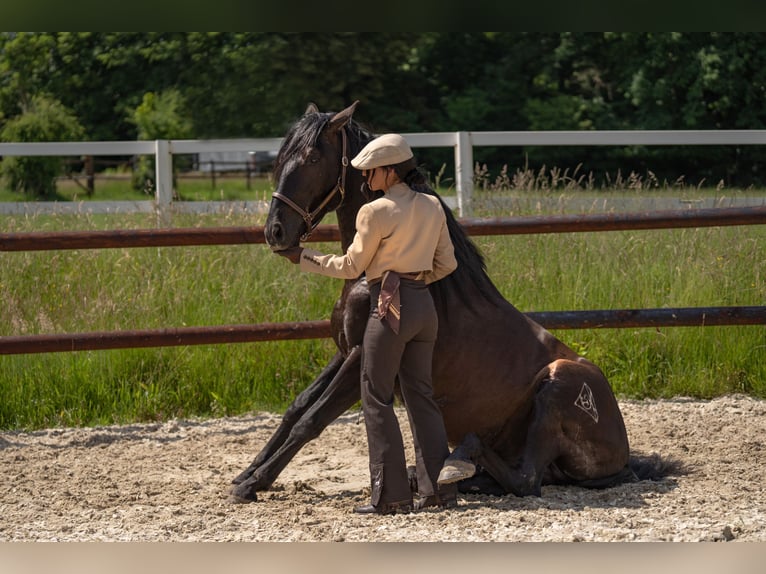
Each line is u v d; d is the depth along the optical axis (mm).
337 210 6961
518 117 38844
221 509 6750
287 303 11141
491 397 6797
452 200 12570
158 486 7605
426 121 38938
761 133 12586
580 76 39781
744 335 10969
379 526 6055
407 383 6418
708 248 11625
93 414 10188
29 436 9523
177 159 40688
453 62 40156
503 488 6812
